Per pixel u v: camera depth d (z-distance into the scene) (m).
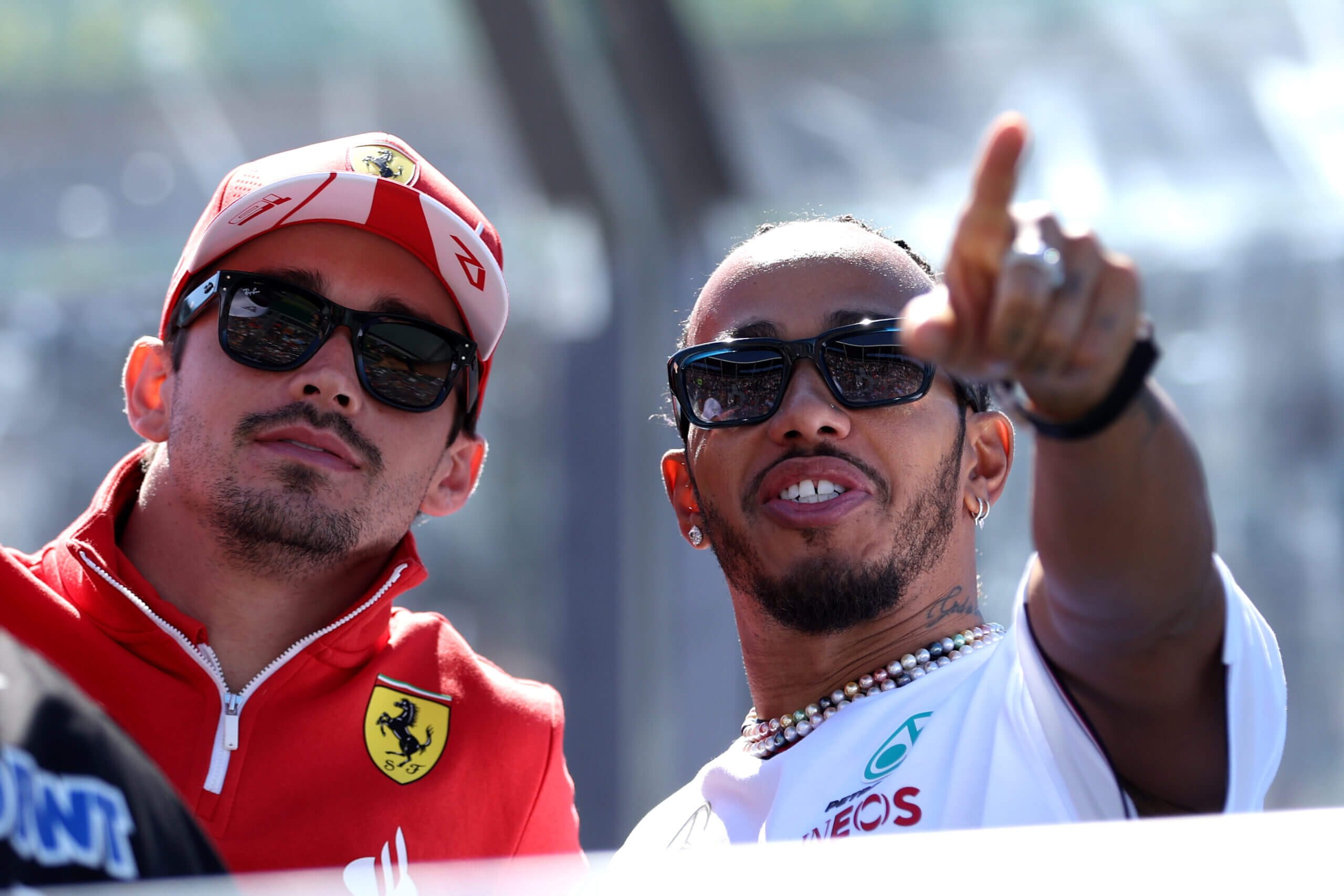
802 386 6.53
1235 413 17.38
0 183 21.38
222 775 6.78
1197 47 17.81
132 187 20.78
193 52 20.11
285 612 7.35
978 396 6.97
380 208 7.50
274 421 7.04
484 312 7.99
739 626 7.18
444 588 18.03
